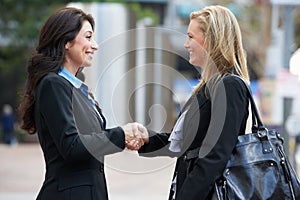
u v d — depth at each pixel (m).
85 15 4.36
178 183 4.40
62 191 4.18
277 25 27.67
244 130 4.23
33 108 4.35
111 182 15.29
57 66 4.23
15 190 14.91
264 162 4.17
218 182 4.13
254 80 29.36
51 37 4.26
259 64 30.89
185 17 35.84
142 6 36.78
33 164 21.09
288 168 4.26
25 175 17.94
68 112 4.11
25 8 26.83
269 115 25.64
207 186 4.08
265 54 31.08
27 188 15.30
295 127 12.62
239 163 4.14
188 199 4.10
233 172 4.14
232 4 32.53
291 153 13.23
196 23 4.45
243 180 4.12
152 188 14.56
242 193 4.09
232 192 4.09
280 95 12.69
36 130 4.38
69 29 4.26
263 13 31.44
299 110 17.12
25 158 23.23
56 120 4.08
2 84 36.09
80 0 22.36
